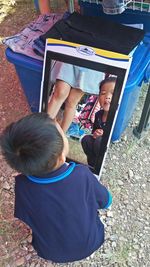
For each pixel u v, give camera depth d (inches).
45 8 85.1
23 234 66.1
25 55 67.7
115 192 71.2
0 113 83.5
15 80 90.0
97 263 62.8
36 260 63.4
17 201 50.5
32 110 81.0
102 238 57.6
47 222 50.4
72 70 63.3
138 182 72.8
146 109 73.4
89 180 50.6
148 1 64.2
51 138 42.9
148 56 66.9
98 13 72.5
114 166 74.9
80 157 70.6
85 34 64.4
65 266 62.6
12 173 73.9
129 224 67.2
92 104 65.3
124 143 78.1
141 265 62.7
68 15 72.3
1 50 96.4
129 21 71.2
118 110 65.4
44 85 66.8
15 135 42.9
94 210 53.2
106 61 59.9
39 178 46.8
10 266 62.7
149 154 76.9
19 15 104.7
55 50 62.6
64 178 47.3
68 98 66.4
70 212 49.4
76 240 52.5
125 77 59.9
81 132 68.4
